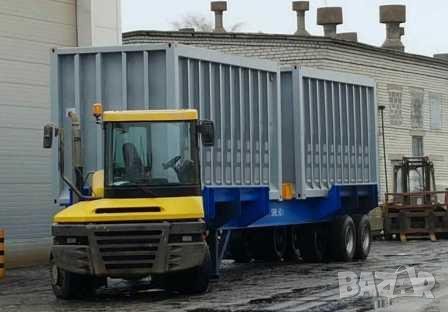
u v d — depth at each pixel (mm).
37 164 22938
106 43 24781
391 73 36438
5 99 22203
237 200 17609
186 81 16422
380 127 35531
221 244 17688
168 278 15000
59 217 14406
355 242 22406
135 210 14211
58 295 14953
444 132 40031
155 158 14727
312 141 20984
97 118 15344
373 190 23812
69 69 16922
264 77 19203
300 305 13586
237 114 18062
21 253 22328
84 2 24266
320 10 42938
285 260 22453
